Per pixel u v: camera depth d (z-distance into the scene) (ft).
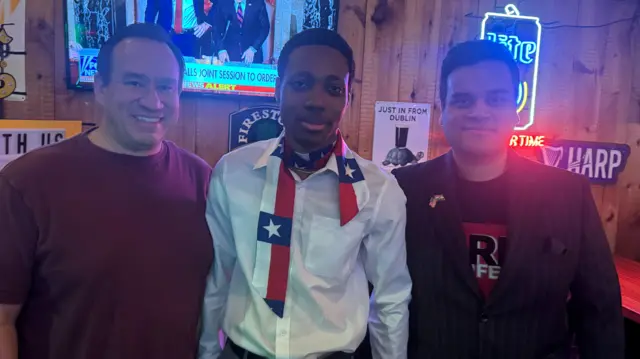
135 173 3.98
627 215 7.88
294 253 4.00
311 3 6.66
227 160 4.30
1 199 3.57
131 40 3.88
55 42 6.31
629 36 7.58
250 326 3.99
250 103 6.80
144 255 3.86
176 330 4.01
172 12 6.38
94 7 6.22
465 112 4.32
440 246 4.49
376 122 7.07
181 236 4.07
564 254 4.38
